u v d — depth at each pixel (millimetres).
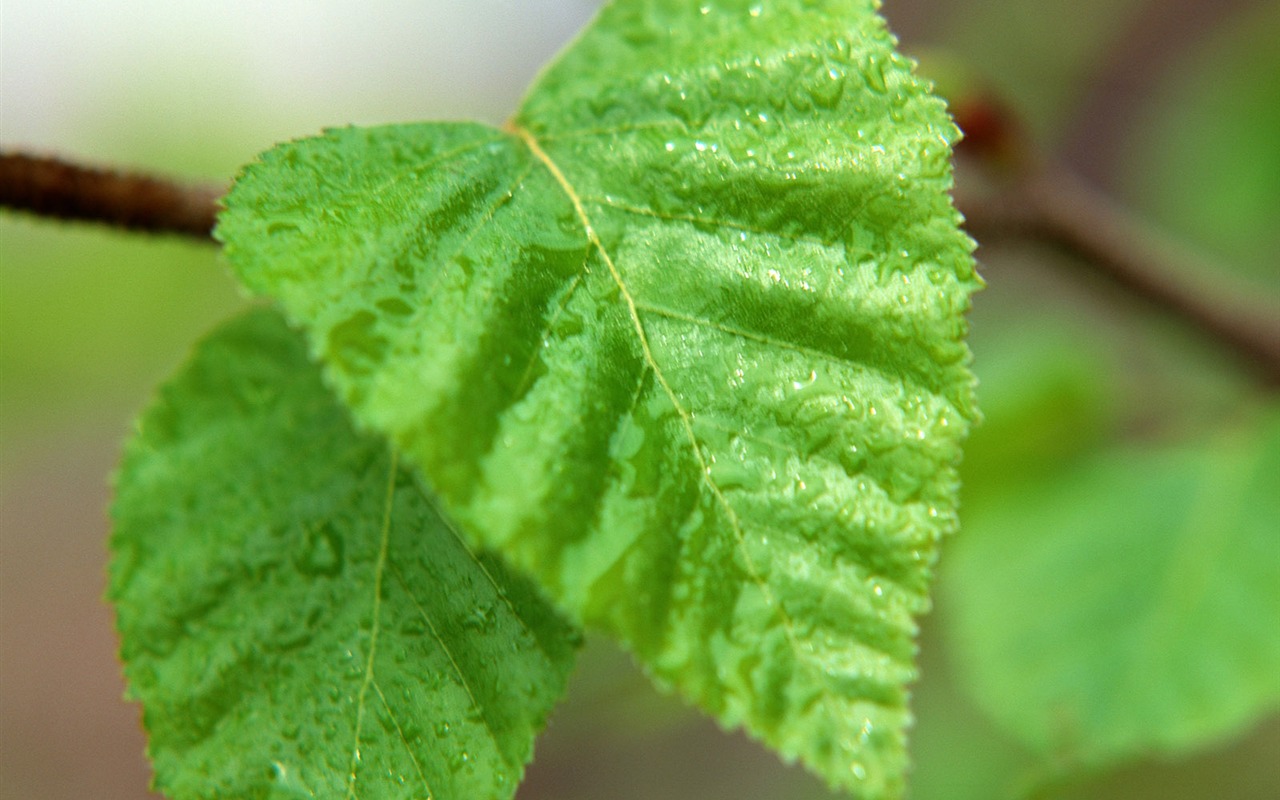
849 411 226
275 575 237
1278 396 342
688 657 222
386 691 234
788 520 225
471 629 235
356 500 238
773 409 226
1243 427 341
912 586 224
